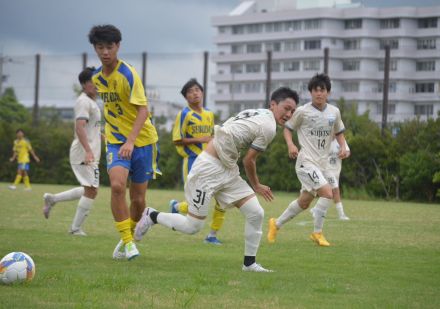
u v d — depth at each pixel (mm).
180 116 18344
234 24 116062
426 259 13805
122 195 12367
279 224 16797
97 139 17547
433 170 42719
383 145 45688
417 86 92938
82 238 16281
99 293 9211
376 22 98438
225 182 11789
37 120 63938
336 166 25266
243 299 9117
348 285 10508
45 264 11750
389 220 24812
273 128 11586
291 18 107500
